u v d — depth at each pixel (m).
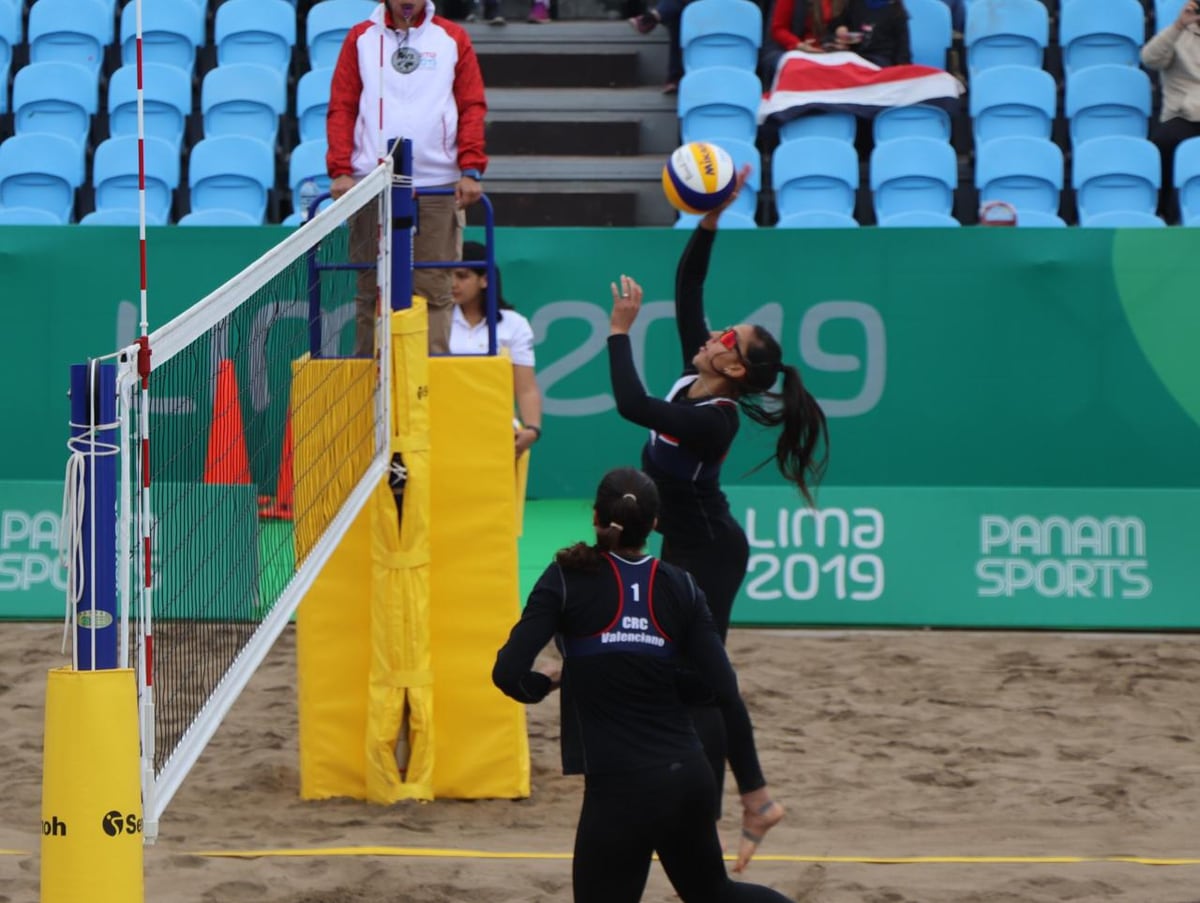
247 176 33.75
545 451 27.36
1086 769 20.19
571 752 11.73
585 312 27.22
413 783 18.80
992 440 27.12
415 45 19.50
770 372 14.88
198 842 16.84
